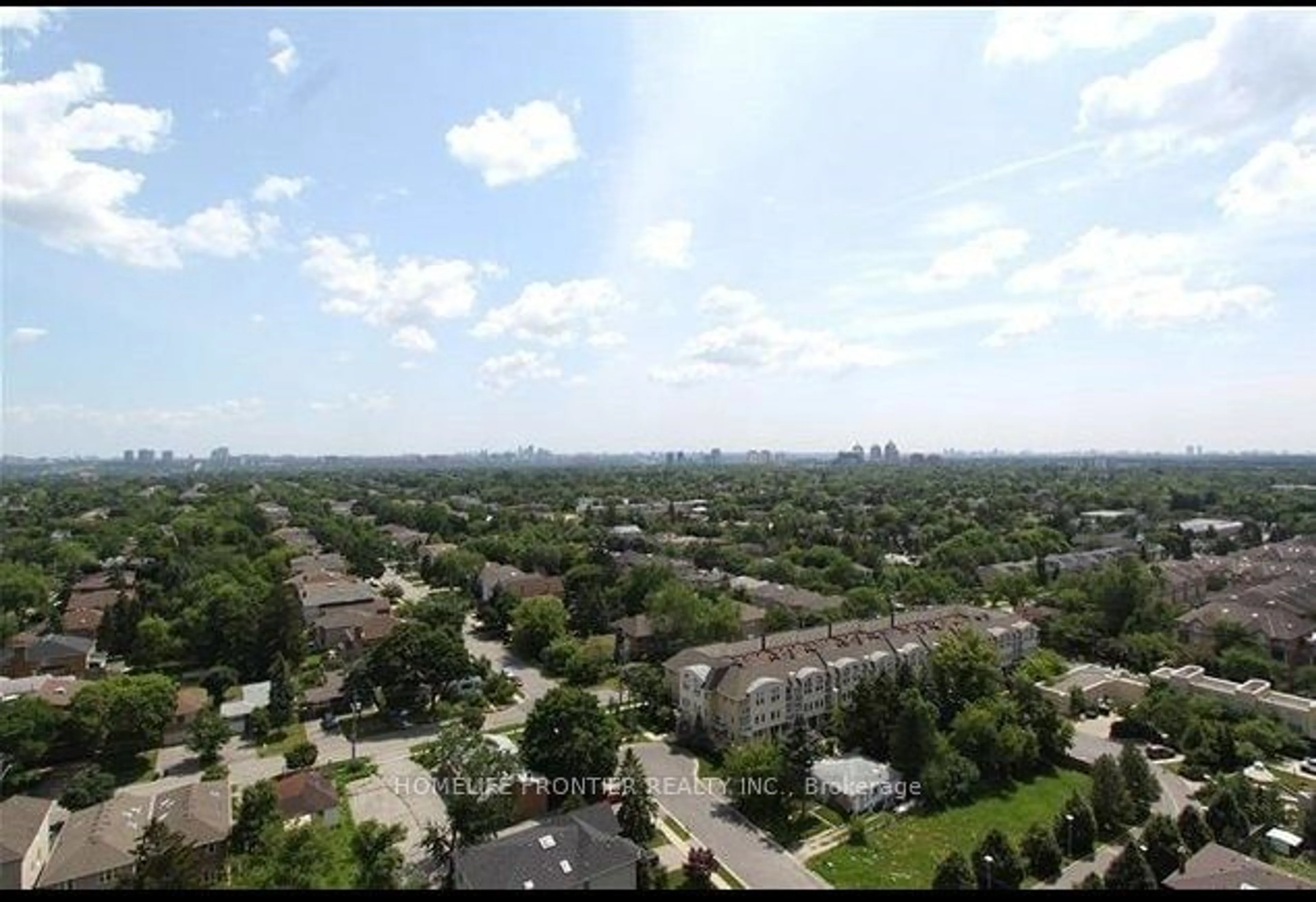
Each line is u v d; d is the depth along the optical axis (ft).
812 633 351.05
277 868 186.29
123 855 198.39
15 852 196.44
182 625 405.39
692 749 291.99
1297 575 507.30
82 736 278.46
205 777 263.70
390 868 193.57
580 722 253.24
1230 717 308.19
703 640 391.24
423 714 329.31
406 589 572.10
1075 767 279.90
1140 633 403.75
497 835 220.02
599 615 443.32
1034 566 566.77
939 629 368.27
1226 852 193.47
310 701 332.19
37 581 496.64
